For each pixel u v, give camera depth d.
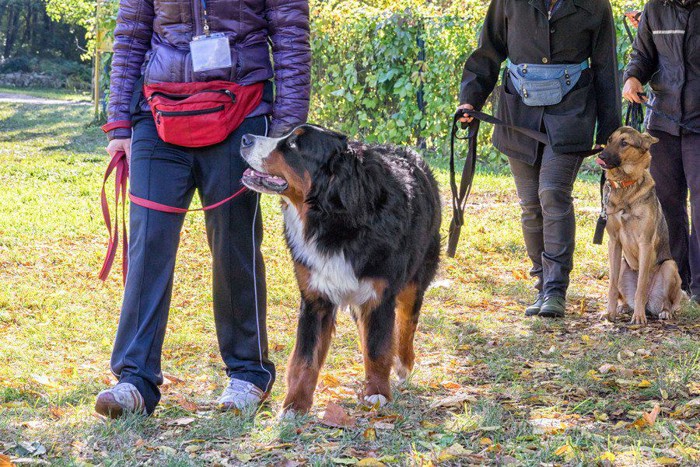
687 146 6.01
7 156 12.98
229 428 3.21
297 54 3.48
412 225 3.75
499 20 5.68
